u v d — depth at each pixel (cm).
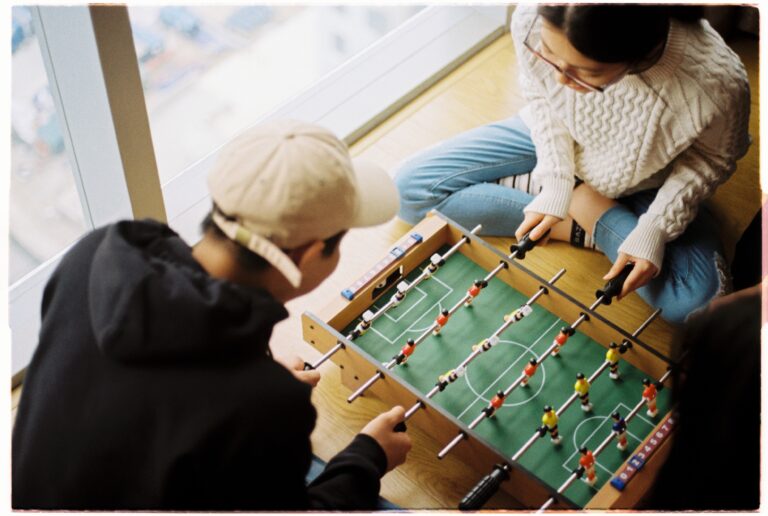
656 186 251
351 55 321
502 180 270
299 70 314
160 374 140
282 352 244
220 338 138
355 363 221
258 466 142
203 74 301
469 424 216
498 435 215
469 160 268
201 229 155
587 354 229
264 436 140
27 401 153
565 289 259
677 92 219
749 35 326
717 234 255
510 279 240
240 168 145
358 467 174
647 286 248
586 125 236
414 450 226
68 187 266
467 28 328
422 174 268
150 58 287
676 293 243
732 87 220
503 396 215
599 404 222
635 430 217
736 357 140
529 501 204
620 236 250
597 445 215
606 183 248
